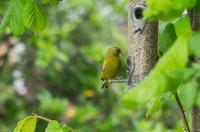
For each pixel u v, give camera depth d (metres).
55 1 5.98
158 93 3.21
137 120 13.12
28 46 15.06
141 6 6.20
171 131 11.56
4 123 14.88
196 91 3.29
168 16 3.37
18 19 5.69
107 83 6.40
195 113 4.92
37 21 5.64
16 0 5.68
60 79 15.30
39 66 14.07
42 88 15.25
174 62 3.11
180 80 3.30
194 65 3.37
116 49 6.31
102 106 14.93
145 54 6.23
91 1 15.52
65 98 14.56
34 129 5.51
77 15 15.66
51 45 13.86
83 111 13.96
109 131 13.52
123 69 6.35
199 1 3.86
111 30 15.67
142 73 6.21
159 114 12.55
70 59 15.26
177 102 4.75
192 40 3.14
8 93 15.16
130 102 3.17
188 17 4.54
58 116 13.81
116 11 15.80
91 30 15.73
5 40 14.98
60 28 14.82
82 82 15.30
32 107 15.18
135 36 6.30
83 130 13.70
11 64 15.32
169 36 4.83
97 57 13.74
